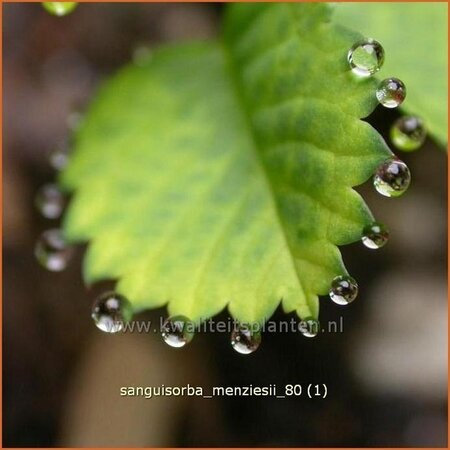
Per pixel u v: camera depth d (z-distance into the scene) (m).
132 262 0.13
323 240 0.12
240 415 0.17
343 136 0.12
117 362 0.17
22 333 0.17
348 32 0.12
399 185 0.11
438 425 0.17
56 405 0.17
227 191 0.13
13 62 0.19
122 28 0.20
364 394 0.17
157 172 0.14
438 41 0.14
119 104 0.15
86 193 0.14
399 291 0.18
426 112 0.13
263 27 0.14
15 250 0.18
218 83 0.15
